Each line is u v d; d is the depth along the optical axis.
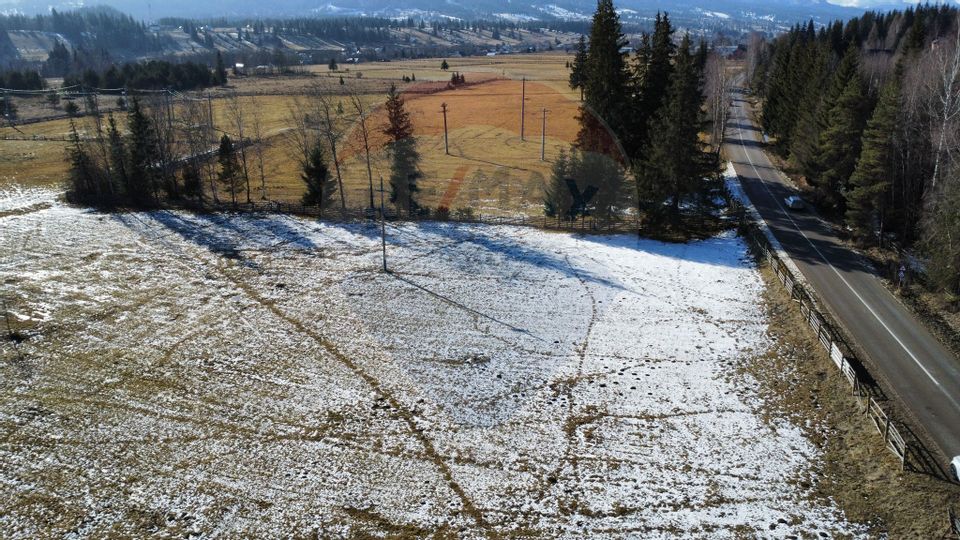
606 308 25.70
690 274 30.48
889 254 32.78
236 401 20.19
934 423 18.56
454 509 15.80
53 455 17.94
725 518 15.51
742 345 23.97
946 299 26.77
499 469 17.11
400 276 24.98
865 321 25.39
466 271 23.83
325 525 15.34
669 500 16.14
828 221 39.19
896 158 34.09
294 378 21.16
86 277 31.22
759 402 20.42
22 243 36.12
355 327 23.38
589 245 23.14
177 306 27.56
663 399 20.33
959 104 32.78
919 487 15.96
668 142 33.41
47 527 15.32
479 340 20.19
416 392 19.75
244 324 25.30
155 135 53.47
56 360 23.12
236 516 15.63
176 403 20.25
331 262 31.61
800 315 26.08
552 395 19.73
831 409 19.86
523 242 23.95
